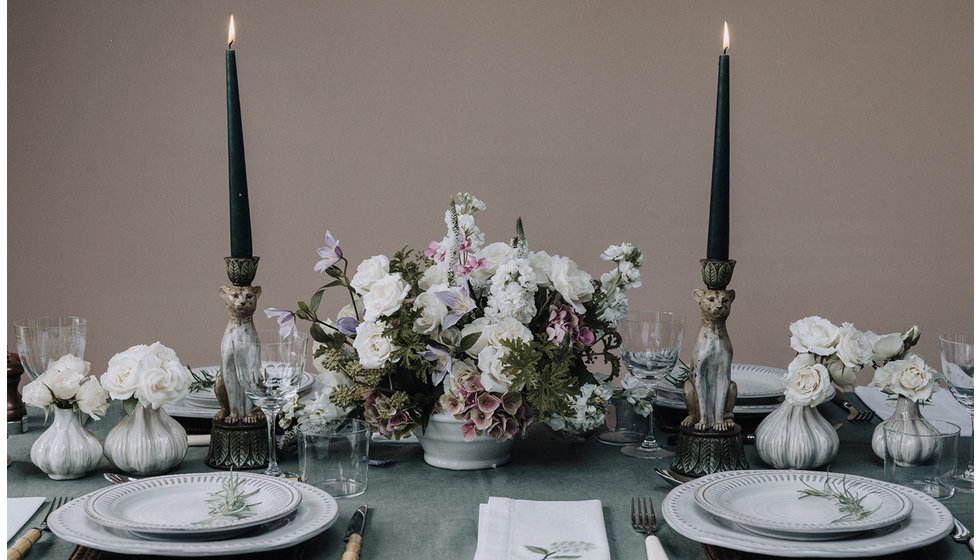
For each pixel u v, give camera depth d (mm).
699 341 1280
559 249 3506
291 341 1192
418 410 1280
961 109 3412
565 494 1207
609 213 3490
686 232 3488
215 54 3430
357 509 1126
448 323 1242
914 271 3484
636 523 1077
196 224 3484
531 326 1324
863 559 977
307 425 1292
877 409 1609
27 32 3379
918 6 3389
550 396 1221
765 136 3459
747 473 1133
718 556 987
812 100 3439
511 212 3492
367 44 3445
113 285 3479
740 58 3434
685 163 3467
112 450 1265
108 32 3404
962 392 1260
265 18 3424
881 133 3439
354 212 3486
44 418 1597
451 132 3471
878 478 1278
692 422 1294
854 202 3471
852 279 3496
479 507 1121
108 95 3418
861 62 3418
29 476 1269
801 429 1297
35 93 3396
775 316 3527
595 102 3457
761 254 3504
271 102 3443
